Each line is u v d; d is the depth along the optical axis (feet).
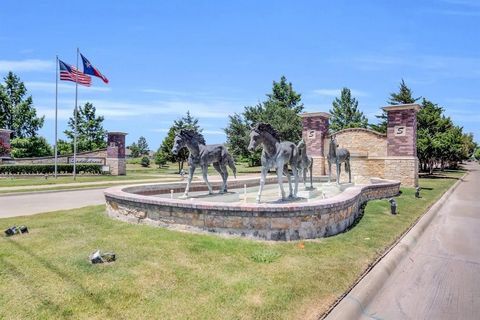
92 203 48.42
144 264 19.74
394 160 80.28
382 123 157.07
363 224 33.09
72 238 25.08
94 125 215.92
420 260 25.53
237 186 56.90
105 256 20.04
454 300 18.48
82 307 14.62
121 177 107.45
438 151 129.49
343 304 16.33
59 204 47.09
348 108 232.73
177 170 170.91
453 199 63.98
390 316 16.49
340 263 21.12
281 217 25.22
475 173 185.88
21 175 106.52
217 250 22.41
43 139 187.93
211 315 14.29
